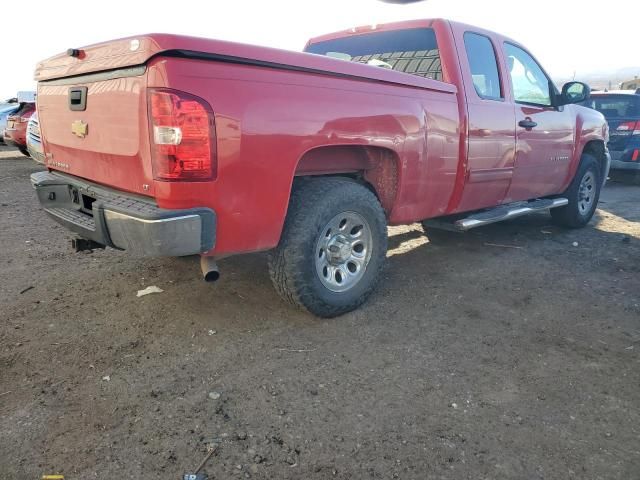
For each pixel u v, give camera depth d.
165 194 2.63
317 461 2.24
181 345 3.21
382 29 4.77
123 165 2.89
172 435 2.38
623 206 8.27
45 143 3.88
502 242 5.81
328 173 3.61
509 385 2.87
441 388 2.82
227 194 2.78
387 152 3.73
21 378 2.80
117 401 2.63
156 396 2.68
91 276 4.34
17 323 3.45
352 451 2.31
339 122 3.23
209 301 3.87
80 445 2.30
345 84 3.29
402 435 2.42
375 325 3.57
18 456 2.22
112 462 2.20
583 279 4.60
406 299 4.05
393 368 3.02
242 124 2.75
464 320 3.69
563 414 2.62
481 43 4.64
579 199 6.43
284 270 3.30
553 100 5.60
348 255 3.62
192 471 2.16
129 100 2.70
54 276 4.33
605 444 2.40
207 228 2.74
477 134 4.36
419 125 3.81
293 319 3.61
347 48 5.10
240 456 2.26
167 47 2.50
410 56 4.53
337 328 3.51
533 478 2.17
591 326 3.64
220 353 3.13
